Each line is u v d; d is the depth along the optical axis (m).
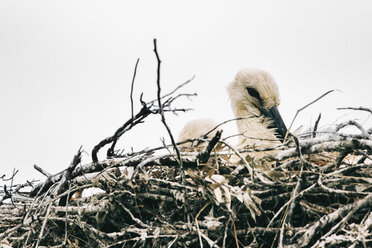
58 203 9.10
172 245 8.02
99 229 8.81
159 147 8.32
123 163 8.57
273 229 7.61
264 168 7.96
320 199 7.94
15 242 8.63
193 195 8.46
